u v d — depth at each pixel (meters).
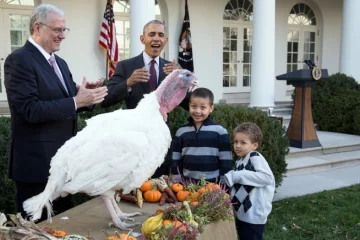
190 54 10.59
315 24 13.34
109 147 2.00
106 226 2.24
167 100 2.28
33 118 2.36
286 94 12.91
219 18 11.30
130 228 2.21
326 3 13.12
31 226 1.87
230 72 12.04
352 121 9.05
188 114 4.52
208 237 2.19
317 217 4.75
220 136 3.13
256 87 8.81
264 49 8.66
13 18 8.92
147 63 3.34
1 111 8.04
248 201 2.98
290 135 7.67
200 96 3.08
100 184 2.01
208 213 2.24
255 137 3.06
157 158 2.14
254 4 8.68
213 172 3.15
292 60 13.06
